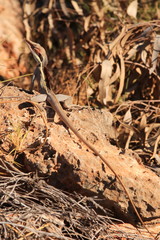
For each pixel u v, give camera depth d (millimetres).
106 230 5367
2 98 6438
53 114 6449
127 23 10164
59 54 10984
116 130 7352
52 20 11297
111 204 5594
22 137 5863
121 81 8078
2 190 5172
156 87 8539
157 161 7023
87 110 6840
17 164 5688
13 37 10664
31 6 11359
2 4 11445
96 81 8305
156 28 8648
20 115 6195
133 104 8266
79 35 11094
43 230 5039
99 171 5539
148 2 11453
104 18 10672
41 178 5617
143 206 5551
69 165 5539
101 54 9531
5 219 4855
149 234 5559
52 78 9602
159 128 7367
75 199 5645
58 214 5172
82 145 5949
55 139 5832
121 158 5953
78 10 11133
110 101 8320
